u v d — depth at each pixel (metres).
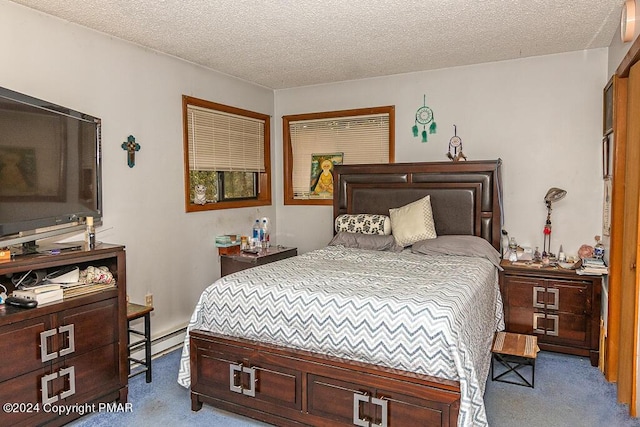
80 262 2.45
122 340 2.64
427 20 2.90
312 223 4.94
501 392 2.79
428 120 4.25
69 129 2.56
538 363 3.27
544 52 3.67
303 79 4.55
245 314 2.43
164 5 2.62
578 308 3.28
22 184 2.22
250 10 2.71
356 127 4.66
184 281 3.86
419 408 1.96
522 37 3.27
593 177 3.64
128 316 2.77
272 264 3.14
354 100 4.61
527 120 3.85
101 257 2.50
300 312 2.28
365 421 2.07
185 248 3.87
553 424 2.40
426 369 1.98
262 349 2.34
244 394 2.39
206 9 2.69
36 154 2.31
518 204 3.92
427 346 1.98
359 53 3.64
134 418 2.50
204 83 4.04
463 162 3.84
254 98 4.75
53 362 2.25
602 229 3.57
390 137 4.44
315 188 4.94
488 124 4.00
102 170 3.09
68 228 2.64
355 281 2.54
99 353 2.50
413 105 4.32
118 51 3.21
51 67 2.76
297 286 2.42
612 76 3.08
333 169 4.46
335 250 3.75
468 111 4.07
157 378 3.04
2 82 2.51
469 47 3.51
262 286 2.46
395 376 2.01
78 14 2.75
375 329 2.09
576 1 2.61
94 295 2.46
